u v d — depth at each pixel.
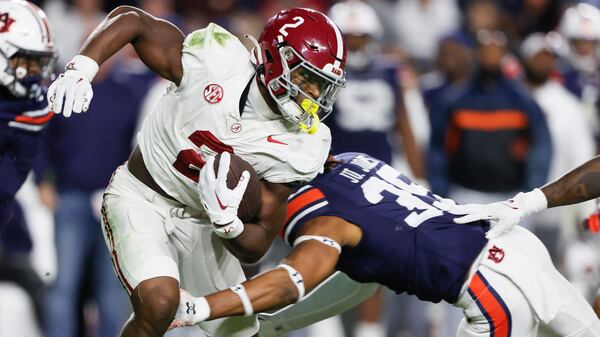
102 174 23.45
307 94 14.51
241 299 14.34
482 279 15.76
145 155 15.11
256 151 14.57
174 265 14.60
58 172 23.44
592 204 17.59
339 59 14.44
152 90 23.70
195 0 32.81
